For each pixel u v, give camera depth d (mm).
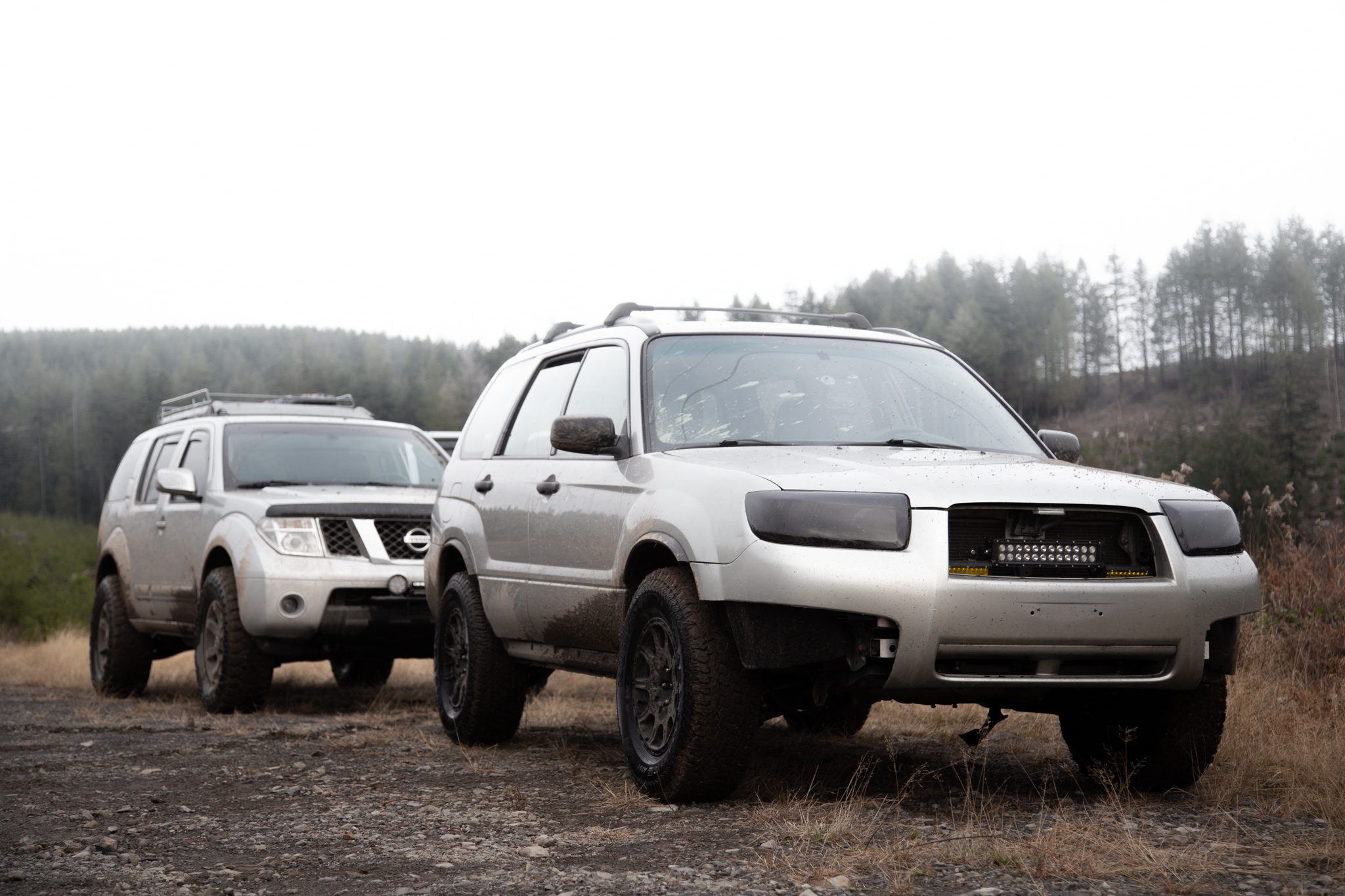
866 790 5824
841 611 4875
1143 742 5707
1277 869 4117
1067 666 5059
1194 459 90938
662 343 6590
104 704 11516
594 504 6301
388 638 9969
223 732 8695
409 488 11195
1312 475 116000
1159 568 5156
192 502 11141
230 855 4688
